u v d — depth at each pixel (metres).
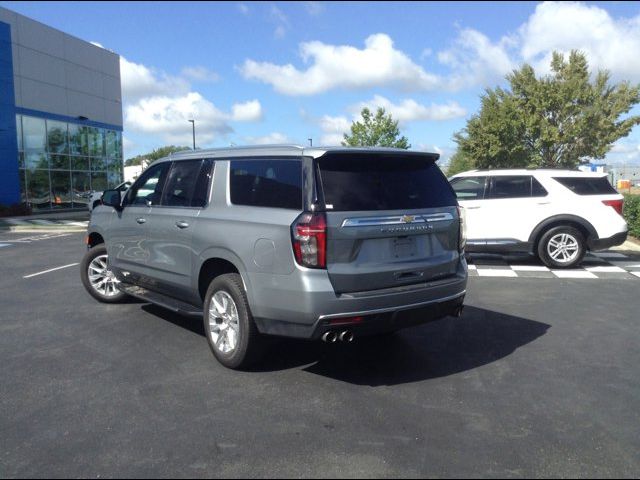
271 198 4.80
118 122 35.59
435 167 5.38
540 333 6.25
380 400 4.43
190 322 6.75
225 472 3.37
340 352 5.60
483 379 4.87
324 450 3.63
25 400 4.46
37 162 28.59
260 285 4.67
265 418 4.11
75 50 31.33
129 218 6.60
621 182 31.14
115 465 3.46
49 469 3.42
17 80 27.08
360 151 4.70
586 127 29.56
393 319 4.66
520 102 30.62
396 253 4.77
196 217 5.46
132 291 6.74
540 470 3.38
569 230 10.29
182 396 4.52
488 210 10.55
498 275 9.80
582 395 4.50
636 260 11.42
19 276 10.11
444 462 3.47
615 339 6.01
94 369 5.15
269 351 5.62
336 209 4.48
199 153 5.87
